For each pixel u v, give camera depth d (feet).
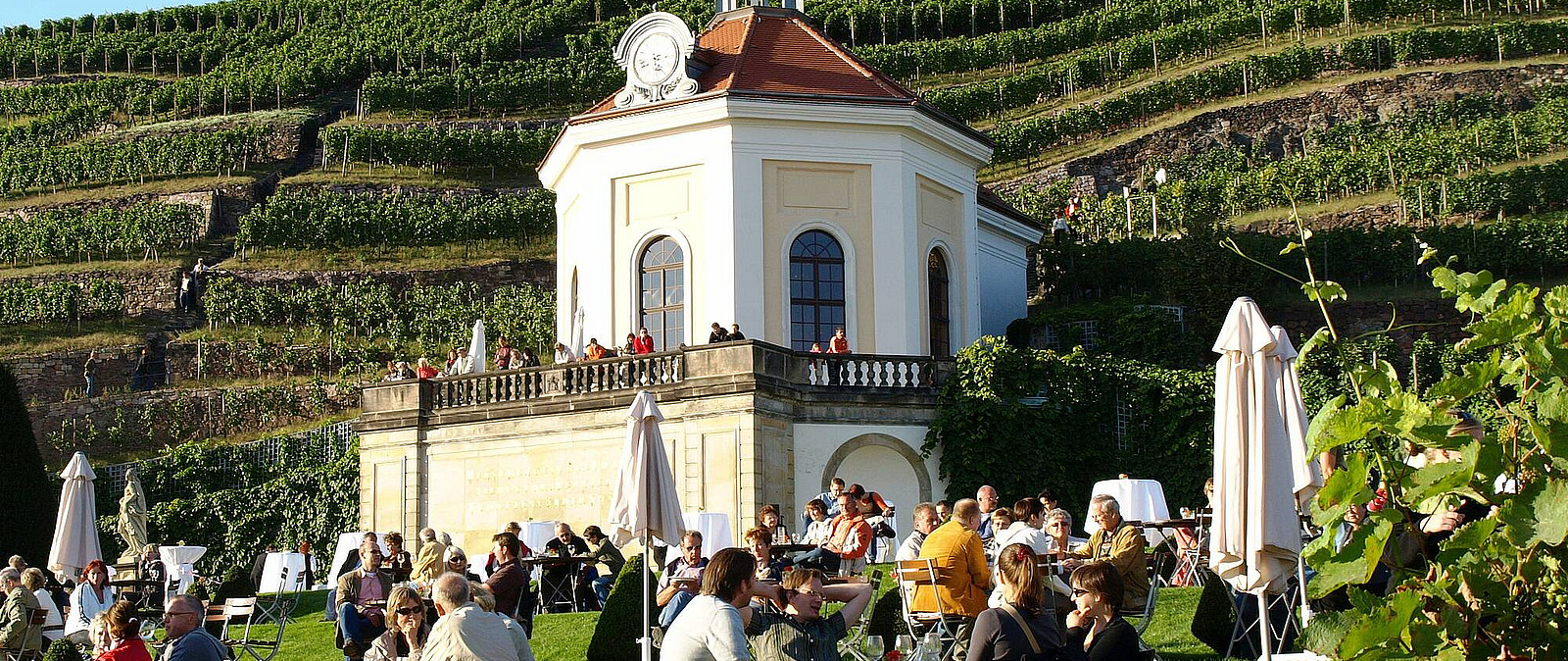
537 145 270.26
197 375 205.16
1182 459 114.01
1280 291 162.30
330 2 388.57
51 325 216.54
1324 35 280.72
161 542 155.33
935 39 334.24
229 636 83.25
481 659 45.11
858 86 123.75
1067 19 324.39
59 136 296.30
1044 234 155.74
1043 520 77.56
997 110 285.84
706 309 118.42
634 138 122.72
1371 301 159.43
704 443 106.42
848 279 119.96
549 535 100.78
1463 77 245.04
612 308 122.42
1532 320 26.81
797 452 108.37
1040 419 112.37
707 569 39.29
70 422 190.70
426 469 116.98
